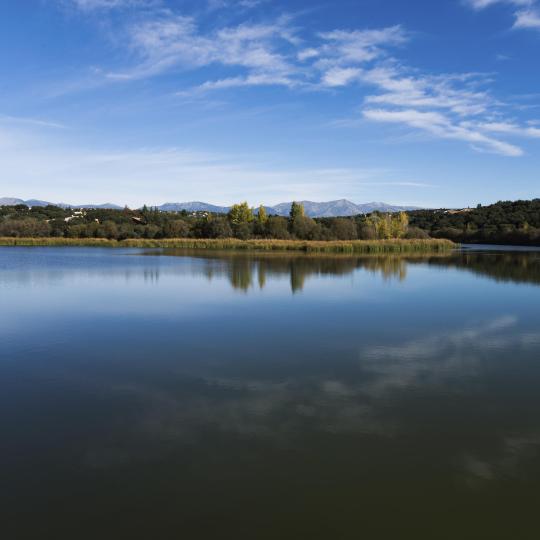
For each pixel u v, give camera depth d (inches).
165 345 641.6
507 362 568.1
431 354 601.6
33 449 353.1
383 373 526.6
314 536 258.5
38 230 4092.0
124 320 799.1
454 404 437.7
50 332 714.8
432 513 277.9
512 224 5536.4
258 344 646.5
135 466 328.8
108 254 2556.6
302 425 393.1
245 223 3863.2
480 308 917.8
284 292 1111.0
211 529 264.2
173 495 295.1
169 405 436.5
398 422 398.6
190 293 1091.3
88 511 279.7
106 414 416.2
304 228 3745.1
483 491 299.9
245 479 312.3
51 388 481.4
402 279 1391.5
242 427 388.8
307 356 591.8
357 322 786.8
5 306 924.6
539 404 437.7
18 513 278.1
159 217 5949.8
